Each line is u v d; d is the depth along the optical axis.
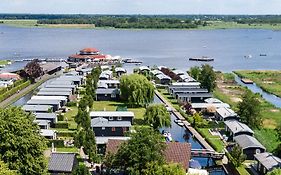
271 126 117.88
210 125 115.62
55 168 74.44
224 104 134.25
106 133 105.75
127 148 71.81
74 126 113.12
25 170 62.22
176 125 119.75
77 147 92.06
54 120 113.06
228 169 87.38
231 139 104.88
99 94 147.88
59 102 132.75
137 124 116.00
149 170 66.94
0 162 56.91
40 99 133.38
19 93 156.25
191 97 147.25
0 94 144.00
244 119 114.94
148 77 186.00
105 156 81.31
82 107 121.88
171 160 78.50
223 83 189.12
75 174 64.00
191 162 84.38
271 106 142.50
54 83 159.88
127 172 72.25
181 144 81.94
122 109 130.38
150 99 139.38
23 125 63.53
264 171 82.12
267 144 101.19
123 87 142.00
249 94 127.38
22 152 62.25
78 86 170.75
